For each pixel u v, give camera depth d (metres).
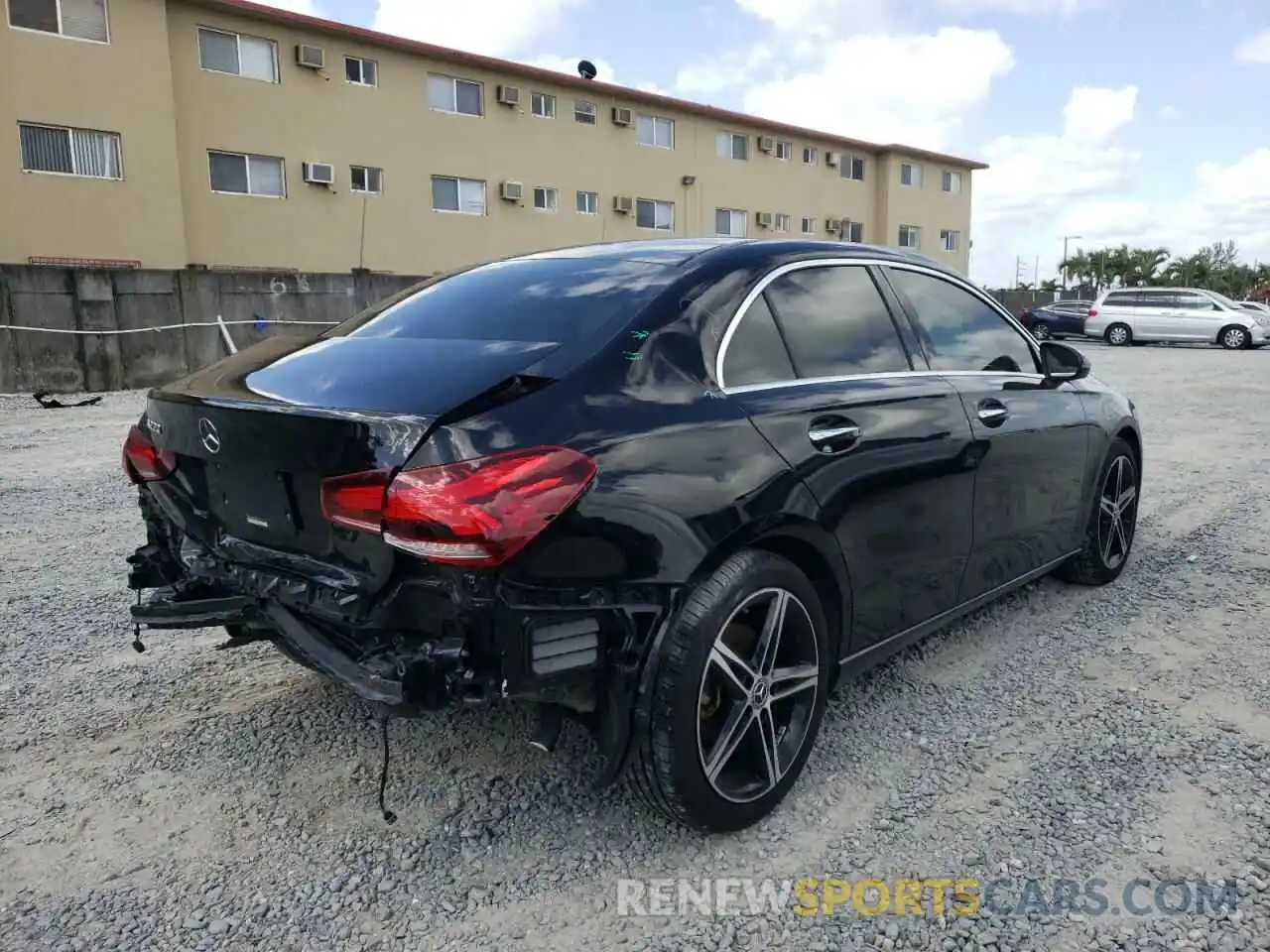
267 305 15.27
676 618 2.39
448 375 2.43
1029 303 43.62
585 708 2.37
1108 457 4.52
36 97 18.16
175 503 2.86
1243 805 2.73
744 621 2.61
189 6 20.11
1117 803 2.76
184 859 2.57
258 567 2.53
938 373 3.43
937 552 3.30
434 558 2.09
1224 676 3.63
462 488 2.09
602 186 28.31
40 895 2.41
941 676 3.67
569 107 27.20
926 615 3.34
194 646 4.04
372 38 22.70
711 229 31.42
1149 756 3.03
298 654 2.58
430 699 2.17
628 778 2.51
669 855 2.57
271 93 21.45
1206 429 10.20
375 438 2.18
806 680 2.77
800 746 2.78
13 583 4.84
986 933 2.24
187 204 20.45
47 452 8.60
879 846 2.59
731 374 2.69
